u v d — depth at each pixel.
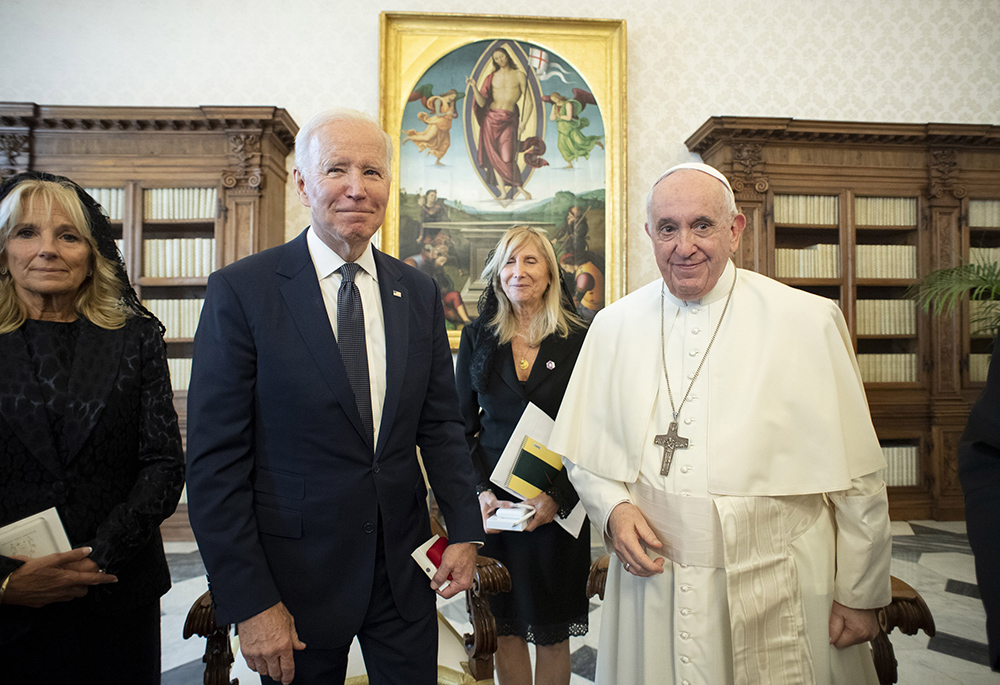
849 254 5.63
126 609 1.45
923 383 5.70
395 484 1.48
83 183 5.27
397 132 5.75
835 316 1.63
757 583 1.43
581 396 1.87
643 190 5.93
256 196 5.25
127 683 1.46
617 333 1.84
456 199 5.82
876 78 6.04
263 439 1.41
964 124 5.56
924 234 5.72
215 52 5.70
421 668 1.49
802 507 1.54
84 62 5.59
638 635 1.61
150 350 1.58
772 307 1.62
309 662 1.41
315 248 1.51
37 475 1.38
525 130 5.85
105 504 1.45
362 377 1.46
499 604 2.23
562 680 2.21
